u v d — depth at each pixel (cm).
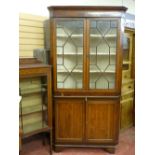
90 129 291
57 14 267
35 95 293
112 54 282
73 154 291
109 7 263
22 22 289
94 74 287
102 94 283
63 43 283
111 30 275
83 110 287
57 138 293
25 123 285
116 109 287
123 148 310
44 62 285
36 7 300
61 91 282
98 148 304
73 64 288
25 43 295
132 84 390
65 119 289
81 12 266
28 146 310
